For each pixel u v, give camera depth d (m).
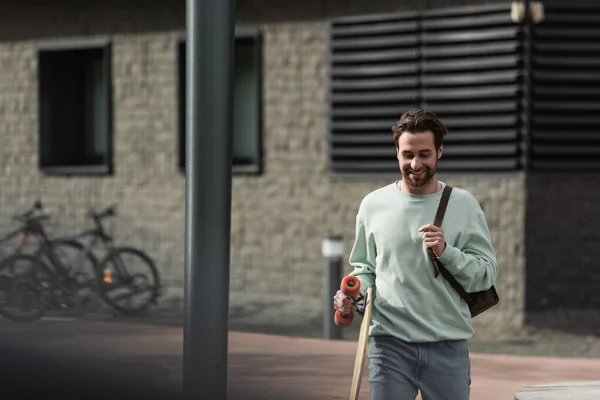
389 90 17.36
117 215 19.62
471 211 5.36
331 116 17.80
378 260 5.41
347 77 17.69
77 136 20.45
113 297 15.59
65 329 11.98
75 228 20.00
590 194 16.34
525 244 16.11
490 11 16.38
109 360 8.66
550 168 16.31
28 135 20.56
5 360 8.09
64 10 20.08
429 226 5.19
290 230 18.09
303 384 9.57
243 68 18.73
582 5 16.23
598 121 16.39
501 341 14.73
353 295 5.32
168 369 8.57
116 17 19.58
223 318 6.05
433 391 5.39
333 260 13.62
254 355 11.38
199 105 6.02
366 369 10.47
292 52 18.06
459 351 5.39
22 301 14.20
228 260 6.08
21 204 20.59
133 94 19.47
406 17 17.08
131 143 19.50
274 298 18.08
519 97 16.31
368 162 17.59
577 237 16.28
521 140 16.30
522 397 5.93
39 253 15.90
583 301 16.25
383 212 5.40
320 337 14.34
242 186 18.48
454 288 5.33
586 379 10.82
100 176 19.81
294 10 18.02
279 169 18.19
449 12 16.69
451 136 16.80
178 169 19.11
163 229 19.20
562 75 16.30
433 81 16.95
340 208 17.73
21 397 7.30
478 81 16.55
